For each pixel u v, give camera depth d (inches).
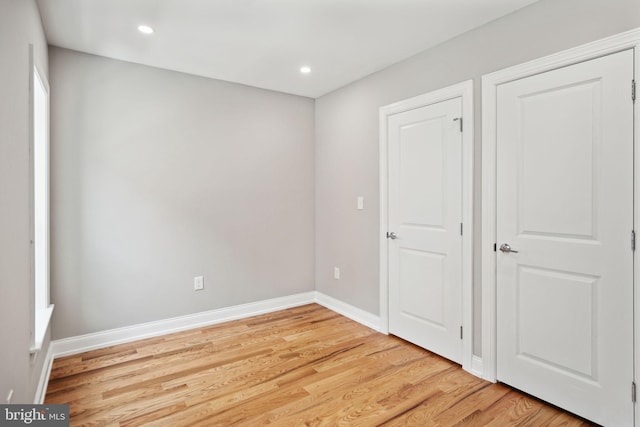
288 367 96.3
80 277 106.3
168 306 121.6
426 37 97.3
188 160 124.4
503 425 71.7
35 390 73.6
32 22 71.6
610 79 68.1
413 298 110.9
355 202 133.5
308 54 108.6
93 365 97.2
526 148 81.5
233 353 105.1
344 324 130.0
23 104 62.8
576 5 72.6
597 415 70.9
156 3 80.5
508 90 84.7
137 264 115.7
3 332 48.8
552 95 76.8
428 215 105.2
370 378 90.5
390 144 117.9
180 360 100.5
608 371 69.4
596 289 70.9
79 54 105.5
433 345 104.8
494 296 88.5
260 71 122.5
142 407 77.6
